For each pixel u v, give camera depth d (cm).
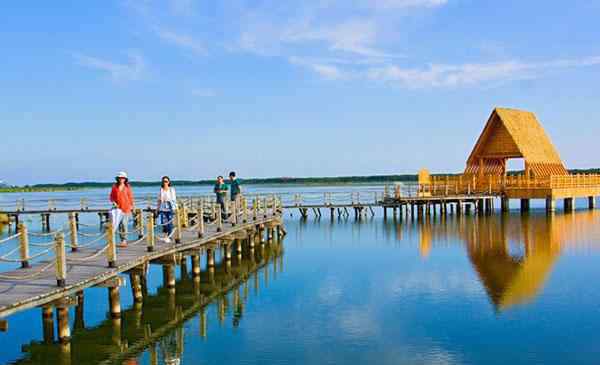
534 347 1228
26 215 5950
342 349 1233
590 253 2362
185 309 1596
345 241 3062
